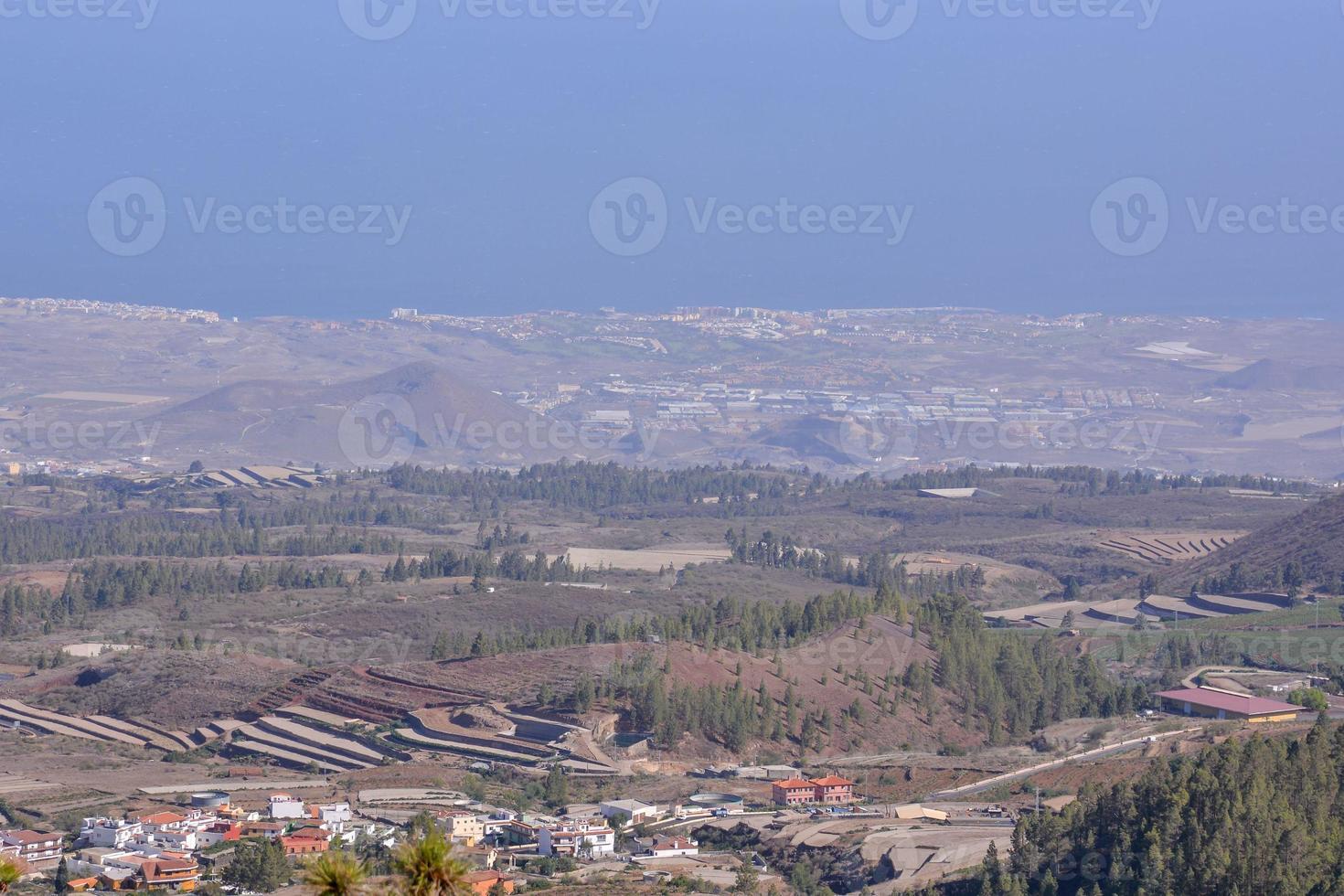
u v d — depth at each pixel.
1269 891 172.88
